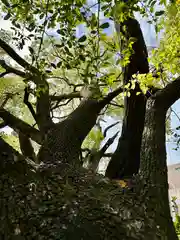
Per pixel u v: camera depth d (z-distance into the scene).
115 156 6.86
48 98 7.25
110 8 4.12
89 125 7.10
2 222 2.91
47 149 6.40
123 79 6.92
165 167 4.40
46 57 6.09
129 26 6.31
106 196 3.66
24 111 9.72
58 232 2.88
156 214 3.75
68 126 6.77
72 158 6.33
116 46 5.59
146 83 5.76
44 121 6.96
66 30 4.44
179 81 4.95
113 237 3.07
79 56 4.70
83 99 7.53
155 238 3.40
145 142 4.66
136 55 6.69
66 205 3.19
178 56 5.93
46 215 3.03
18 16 4.71
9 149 3.51
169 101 4.94
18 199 3.10
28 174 3.41
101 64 5.08
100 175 4.39
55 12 4.34
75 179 3.89
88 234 2.97
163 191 4.12
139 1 4.27
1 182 3.19
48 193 3.29
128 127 6.93
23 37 5.02
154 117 4.82
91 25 4.23
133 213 3.50
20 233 2.85
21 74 7.96
